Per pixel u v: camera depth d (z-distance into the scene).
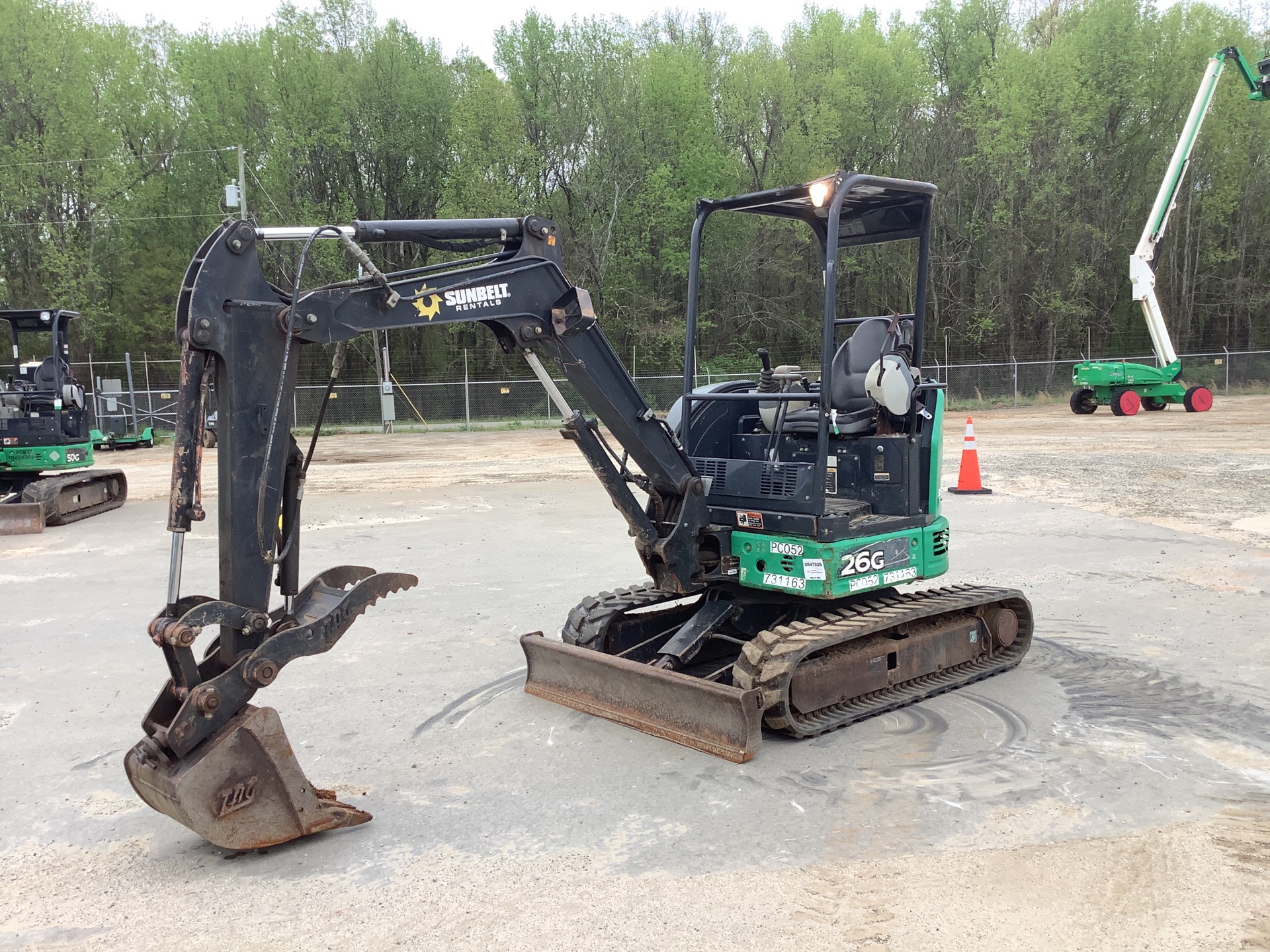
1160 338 27.02
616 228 38.75
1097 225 42.09
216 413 3.85
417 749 5.01
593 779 4.57
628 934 3.25
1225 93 42.72
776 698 4.75
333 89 36.56
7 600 8.51
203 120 35.38
